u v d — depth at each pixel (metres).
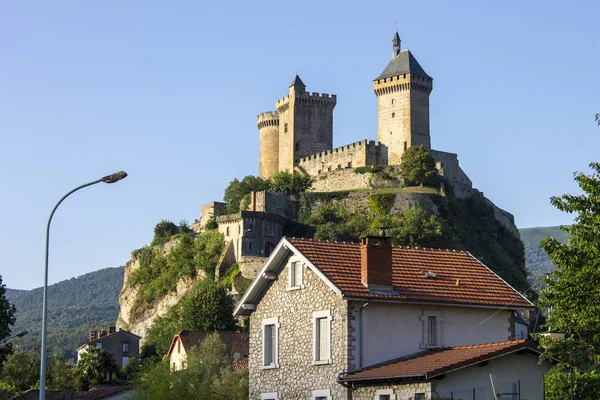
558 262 41.44
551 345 41.75
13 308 80.31
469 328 50.00
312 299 49.81
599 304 40.06
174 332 147.12
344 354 46.97
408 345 48.19
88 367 128.88
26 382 116.00
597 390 42.06
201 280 187.12
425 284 50.12
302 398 49.59
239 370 69.69
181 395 61.56
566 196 42.00
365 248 48.41
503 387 43.25
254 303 54.34
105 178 42.31
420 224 189.50
